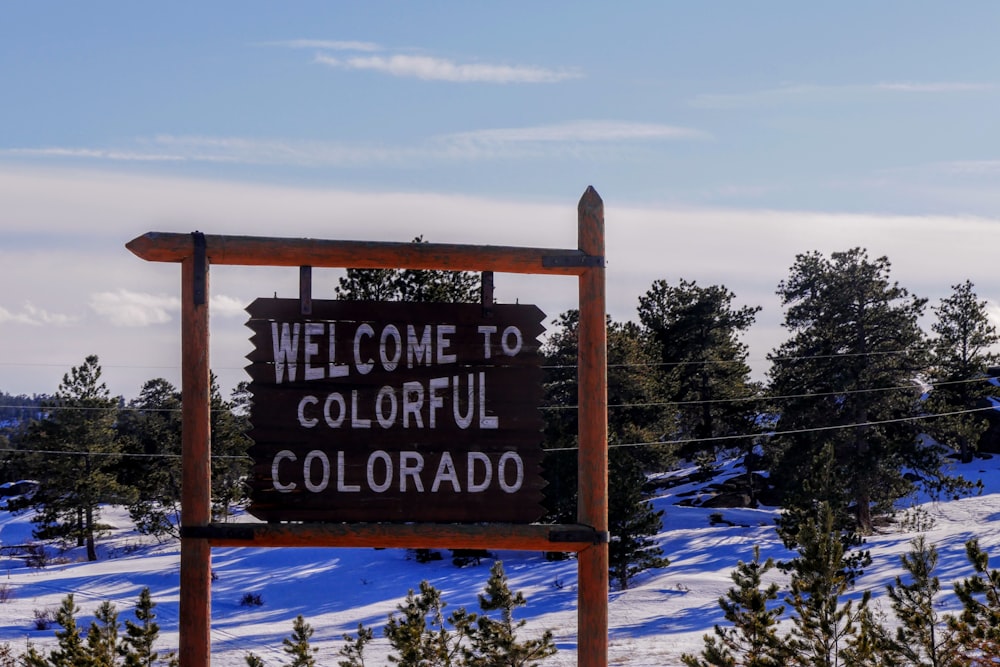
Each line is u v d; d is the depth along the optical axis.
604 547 7.48
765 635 19.94
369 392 7.41
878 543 52.84
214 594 51.97
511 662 24.14
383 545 7.35
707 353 77.19
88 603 51.94
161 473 69.12
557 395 60.12
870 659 19.03
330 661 34.22
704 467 73.50
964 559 45.59
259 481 7.30
